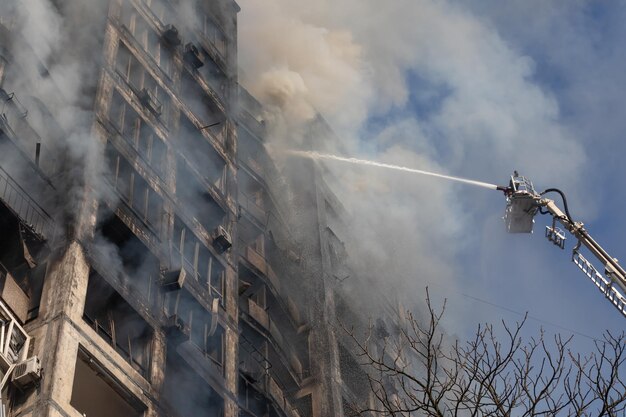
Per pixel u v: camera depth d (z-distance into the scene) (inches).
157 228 1657.2
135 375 1403.8
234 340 1723.7
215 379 1609.3
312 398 2187.5
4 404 1168.2
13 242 1407.5
